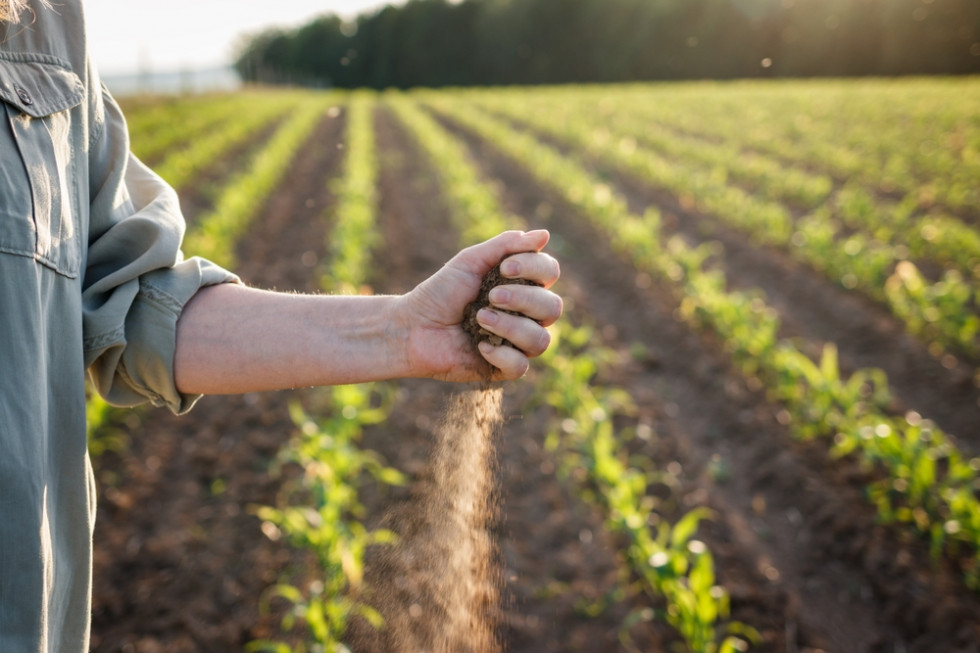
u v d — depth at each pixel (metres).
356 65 57.19
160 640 3.03
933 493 3.99
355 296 1.20
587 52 49.69
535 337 1.14
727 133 18.39
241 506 3.94
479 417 1.40
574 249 9.18
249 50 62.19
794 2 39.69
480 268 1.17
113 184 1.10
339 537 3.20
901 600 3.42
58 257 0.90
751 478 4.49
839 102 23.00
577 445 4.57
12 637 0.79
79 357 0.94
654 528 3.93
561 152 16.62
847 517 3.94
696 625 2.92
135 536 3.64
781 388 5.22
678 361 6.04
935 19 36.56
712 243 9.33
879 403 5.23
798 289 7.55
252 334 1.11
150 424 4.70
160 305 1.07
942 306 6.10
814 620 3.36
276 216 10.55
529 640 3.09
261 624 3.12
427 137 17.97
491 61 53.62
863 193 10.85
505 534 3.73
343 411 4.33
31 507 0.80
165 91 37.94
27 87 0.89
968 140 15.32
